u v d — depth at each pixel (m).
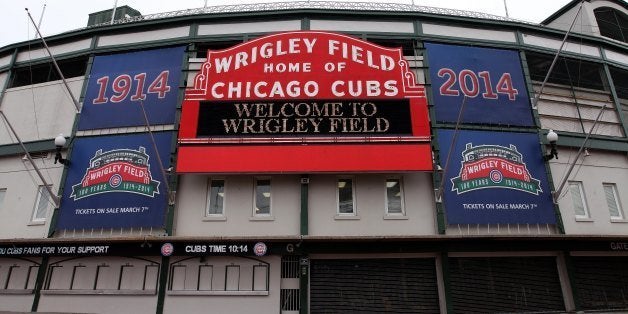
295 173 13.96
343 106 14.61
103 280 13.55
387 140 14.12
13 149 16.08
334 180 14.43
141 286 13.35
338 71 15.15
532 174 14.93
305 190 14.16
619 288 14.47
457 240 13.36
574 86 17.91
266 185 14.62
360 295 13.27
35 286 13.72
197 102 14.70
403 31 16.66
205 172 13.77
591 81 18.39
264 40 15.69
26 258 14.14
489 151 14.95
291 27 16.67
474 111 15.55
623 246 14.22
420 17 16.83
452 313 13.06
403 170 13.78
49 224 14.71
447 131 15.09
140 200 14.21
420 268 13.66
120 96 15.95
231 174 14.20
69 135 15.93
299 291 13.12
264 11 16.67
